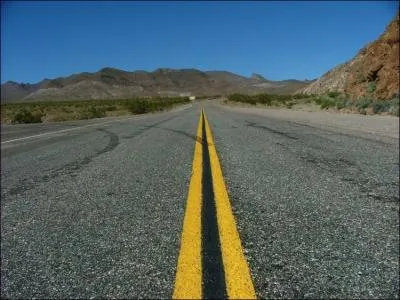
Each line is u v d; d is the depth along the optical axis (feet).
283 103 139.95
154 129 37.47
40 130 50.70
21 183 14.12
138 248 6.95
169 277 5.69
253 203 9.52
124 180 13.28
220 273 5.43
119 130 38.86
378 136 26.37
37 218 9.45
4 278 6.18
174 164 16.06
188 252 6.22
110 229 8.16
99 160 18.40
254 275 5.67
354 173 13.44
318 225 7.95
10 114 127.44
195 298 4.73
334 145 21.27
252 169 14.11
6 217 9.75
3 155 24.02
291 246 6.81
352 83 84.48
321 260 6.24
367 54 82.84
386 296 5.16
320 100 104.47
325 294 5.16
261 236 7.27
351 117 51.11
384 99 69.10
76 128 48.32
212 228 7.43
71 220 9.06
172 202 9.99
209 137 26.73
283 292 5.18
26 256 7.04
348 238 7.26
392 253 6.59
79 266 6.40
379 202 9.82
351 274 5.78
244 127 35.42
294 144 21.75
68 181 13.79
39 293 5.58
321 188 11.18
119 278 5.80
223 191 10.55
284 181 12.09
